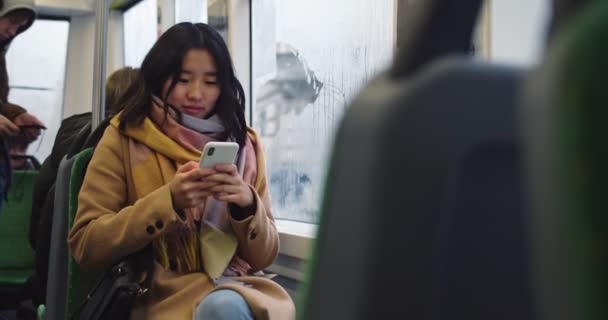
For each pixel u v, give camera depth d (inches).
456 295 13.4
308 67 107.7
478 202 13.3
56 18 207.5
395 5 89.4
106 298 63.7
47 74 208.1
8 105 112.1
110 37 196.5
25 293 129.6
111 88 109.6
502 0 67.5
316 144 105.7
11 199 143.3
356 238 12.3
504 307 13.9
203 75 72.8
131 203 70.9
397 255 12.4
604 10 10.1
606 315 9.9
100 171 70.2
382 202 12.2
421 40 13.3
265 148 117.7
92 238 65.8
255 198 68.7
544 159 10.2
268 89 117.6
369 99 12.7
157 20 158.7
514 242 13.8
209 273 67.7
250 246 69.5
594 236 9.9
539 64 10.6
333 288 12.6
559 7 11.4
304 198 107.9
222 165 65.7
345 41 99.7
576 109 10.0
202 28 74.3
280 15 114.3
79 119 104.8
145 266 66.8
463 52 14.2
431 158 12.5
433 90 12.5
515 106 13.0
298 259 99.0
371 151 12.2
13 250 142.4
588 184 10.0
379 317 12.4
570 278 10.0
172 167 71.0
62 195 73.9
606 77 10.0
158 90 73.4
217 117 74.3
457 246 13.2
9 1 102.3
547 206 10.2
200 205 70.9
